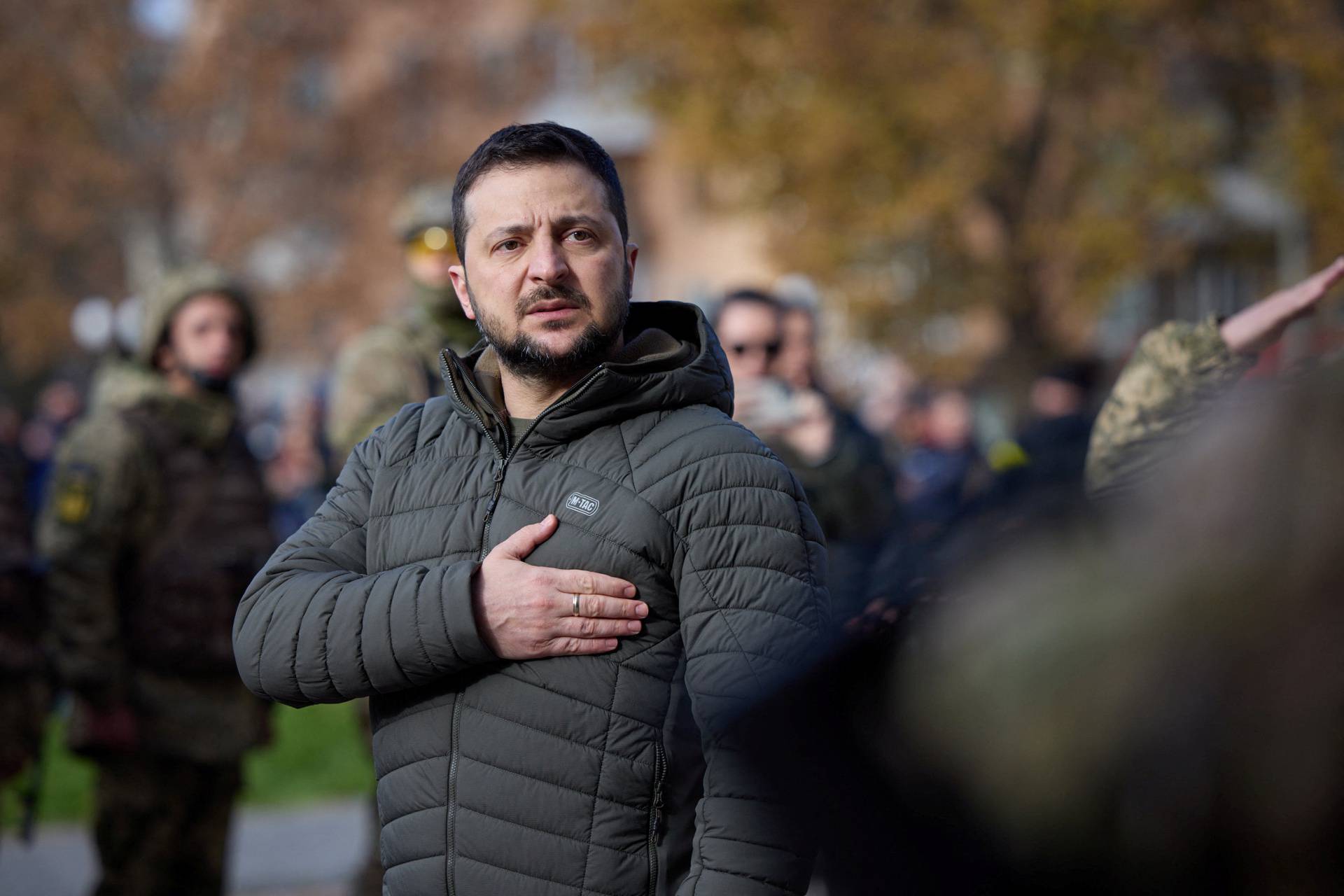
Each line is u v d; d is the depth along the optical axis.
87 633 7.66
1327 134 29.86
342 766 14.27
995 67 30.56
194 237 54.59
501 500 4.04
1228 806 1.42
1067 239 30.02
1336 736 1.39
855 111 29.02
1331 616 1.40
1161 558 1.49
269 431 33.94
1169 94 32.22
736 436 4.04
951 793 1.53
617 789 3.80
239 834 12.02
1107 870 1.46
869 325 30.23
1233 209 32.44
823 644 1.83
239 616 4.21
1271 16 29.81
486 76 54.00
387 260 52.38
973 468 10.80
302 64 52.19
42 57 49.84
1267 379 2.08
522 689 3.85
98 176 49.62
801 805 1.75
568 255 4.11
